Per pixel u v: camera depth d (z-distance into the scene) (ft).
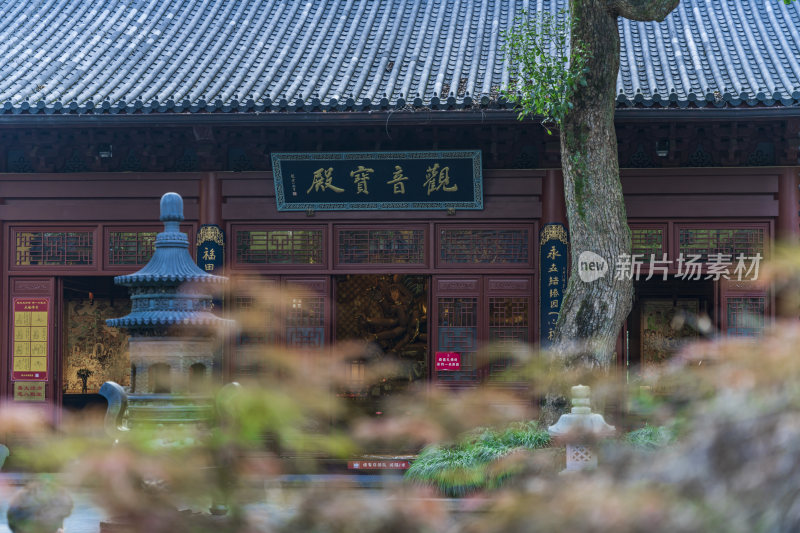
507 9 71.56
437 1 72.90
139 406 32.04
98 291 84.28
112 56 65.67
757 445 4.34
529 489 4.87
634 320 82.84
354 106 56.29
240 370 55.83
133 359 33.50
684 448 4.61
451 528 5.26
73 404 83.82
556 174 59.00
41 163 61.36
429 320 59.82
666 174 59.00
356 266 60.13
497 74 61.52
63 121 57.62
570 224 50.24
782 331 4.99
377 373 7.26
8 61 64.90
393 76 60.75
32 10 71.61
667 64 61.31
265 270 60.49
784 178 58.18
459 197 59.41
